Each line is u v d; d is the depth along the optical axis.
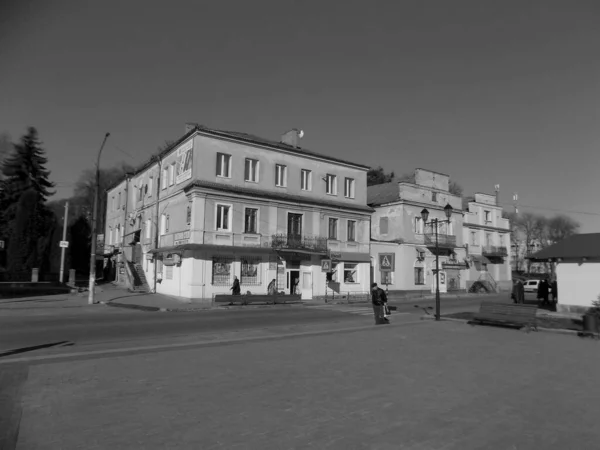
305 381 7.36
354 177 36.66
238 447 4.52
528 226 71.88
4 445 4.43
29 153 46.94
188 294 26.97
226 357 9.45
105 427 5.02
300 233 32.44
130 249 39.84
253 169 30.84
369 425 5.27
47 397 6.18
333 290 33.91
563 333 14.03
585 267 19.77
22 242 39.84
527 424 5.40
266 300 26.98
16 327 14.73
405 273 39.53
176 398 6.24
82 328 14.68
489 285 47.09
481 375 7.98
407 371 8.23
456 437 4.93
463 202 49.66
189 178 28.66
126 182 43.12
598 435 5.05
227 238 28.58
